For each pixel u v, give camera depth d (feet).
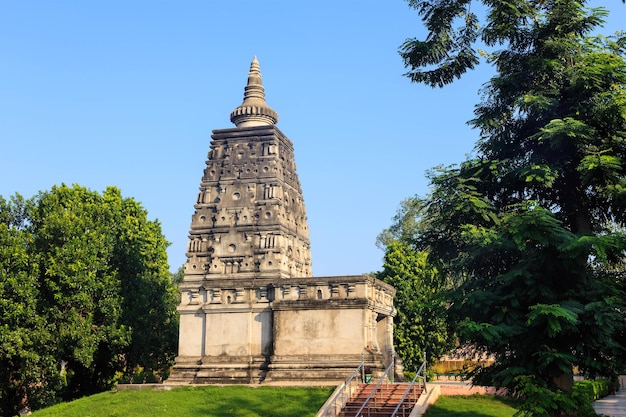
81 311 145.79
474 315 79.46
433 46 89.04
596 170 76.13
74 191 164.04
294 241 147.54
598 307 71.51
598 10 86.17
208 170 148.97
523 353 76.89
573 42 86.12
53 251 140.67
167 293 173.27
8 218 146.20
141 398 116.06
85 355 138.21
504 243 77.46
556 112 85.81
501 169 86.43
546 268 77.87
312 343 121.60
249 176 144.87
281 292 127.75
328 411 100.27
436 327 186.60
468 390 113.50
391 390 108.99
